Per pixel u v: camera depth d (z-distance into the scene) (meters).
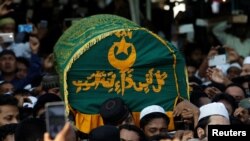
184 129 13.19
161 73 13.84
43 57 19.56
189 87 15.09
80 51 13.53
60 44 14.98
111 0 22.88
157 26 21.70
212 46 19.98
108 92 13.64
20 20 21.09
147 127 12.68
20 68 18.02
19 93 15.59
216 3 21.80
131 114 13.34
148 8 21.30
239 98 15.42
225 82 16.47
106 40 13.62
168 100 13.82
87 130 13.48
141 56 13.73
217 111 11.83
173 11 21.39
